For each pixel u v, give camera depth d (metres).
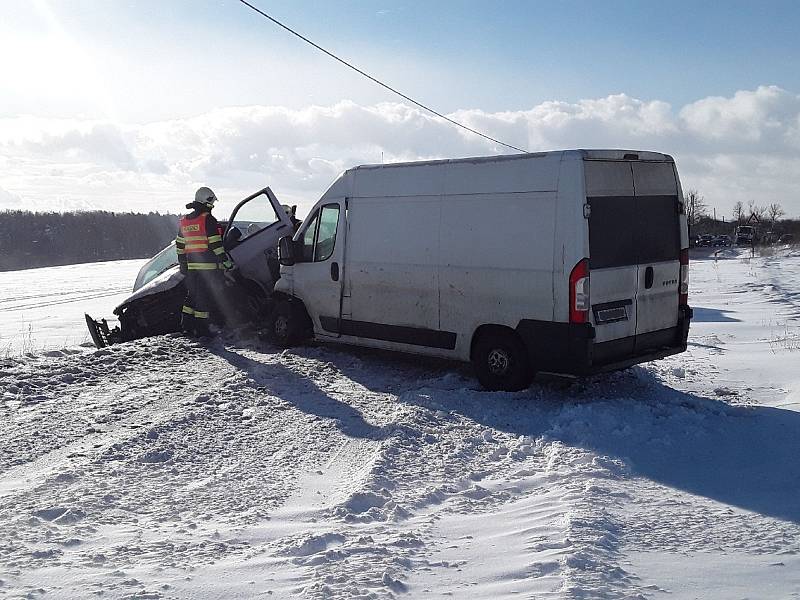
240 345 11.57
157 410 7.90
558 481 5.97
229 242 12.59
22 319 24.02
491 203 8.76
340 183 10.58
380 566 4.18
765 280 27.44
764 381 9.69
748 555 4.41
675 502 5.47
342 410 8.06
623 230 8.48
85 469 6.02
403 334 9.76
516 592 3.87
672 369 10.37
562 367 8.19
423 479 6.02
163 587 3.89
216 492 5.61
